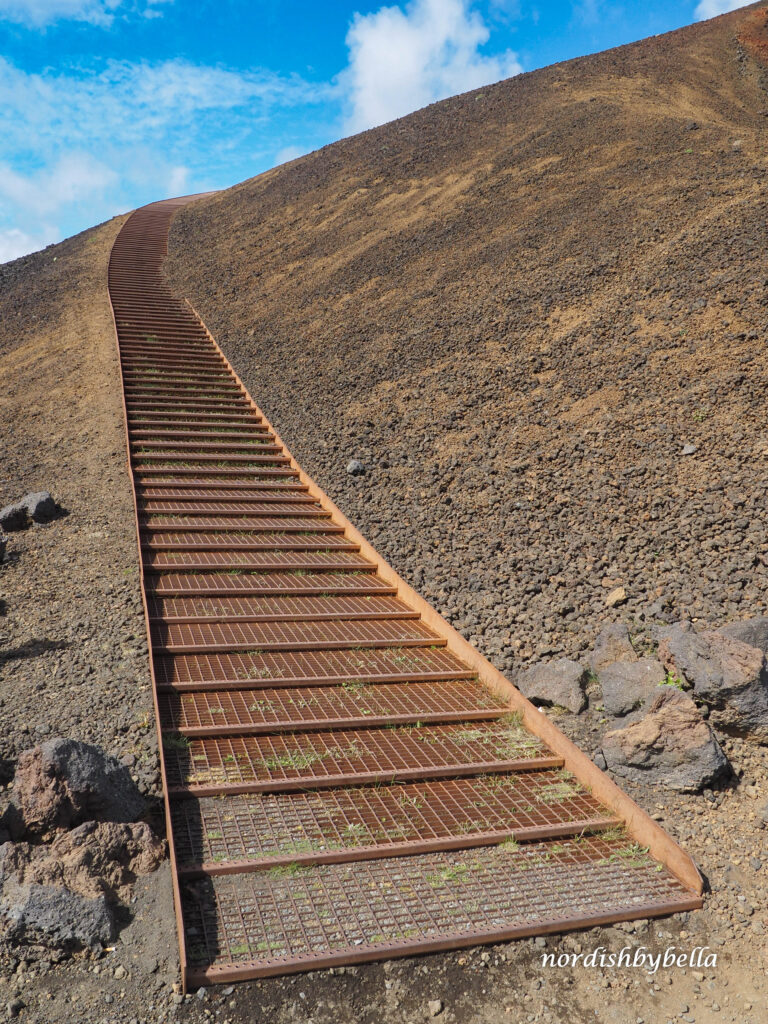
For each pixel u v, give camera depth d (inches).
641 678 218.8
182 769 188.4
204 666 240.5
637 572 283.9
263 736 208.1
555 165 756.6
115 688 222.8
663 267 487.5
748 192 537.3
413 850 168.1
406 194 871.7
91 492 390.0
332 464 428.5
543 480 361.4
